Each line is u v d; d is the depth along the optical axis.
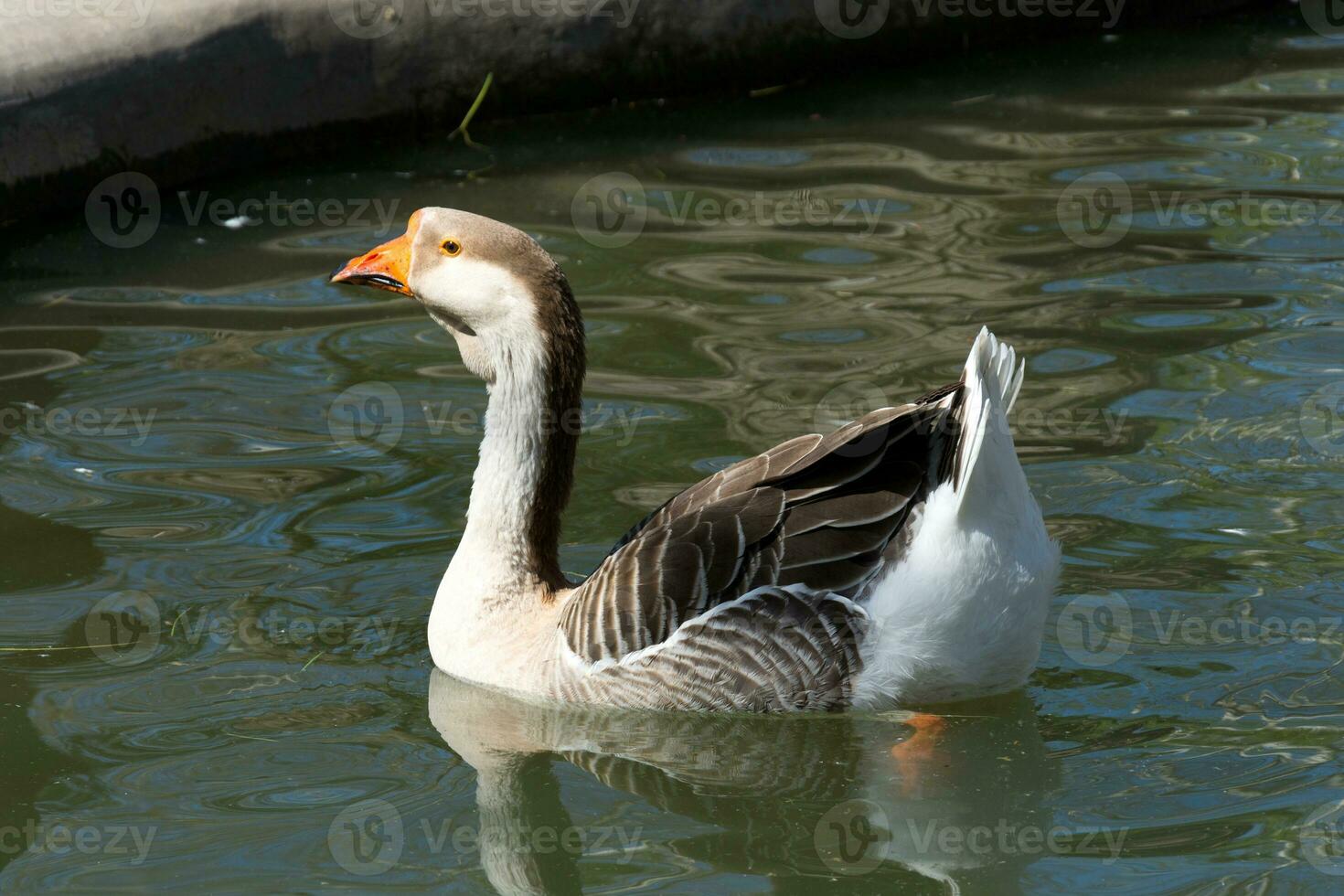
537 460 9.66
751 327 13.60
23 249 15.77
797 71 19.84
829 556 8.84
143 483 11.61
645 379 12.76
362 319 14.29
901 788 8.66
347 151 18.14
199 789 8.55
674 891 7.75
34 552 10.72
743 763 9.06
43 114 16.23
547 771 8.89
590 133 18.45
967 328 13.43
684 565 9.00
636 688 9.16
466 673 9.71
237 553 10.77
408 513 11.26
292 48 17.58
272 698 9.41
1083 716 9.05
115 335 13.88
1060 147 17.44
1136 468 11.36
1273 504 10.89
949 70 20.12
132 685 9.48
